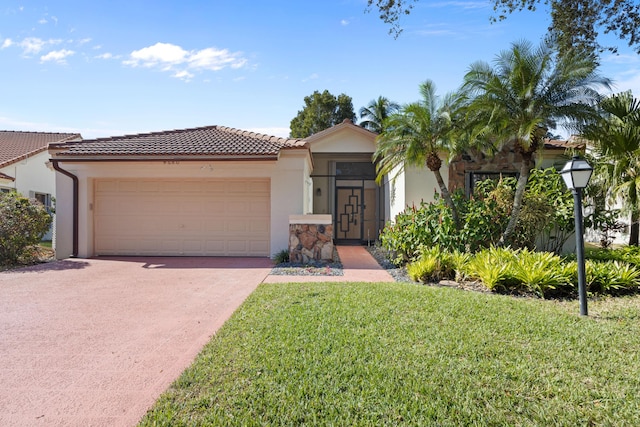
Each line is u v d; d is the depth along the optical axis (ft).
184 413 11.06
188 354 15.74
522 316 19.92
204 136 48.21
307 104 142.82
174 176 43.80
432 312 20.45
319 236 40.42
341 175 64.64
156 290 27.40
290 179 42.98
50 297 25.34
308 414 10.84
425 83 37.73
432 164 37.47
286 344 15.80
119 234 45.44
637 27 38.60
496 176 46.47
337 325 18.26
